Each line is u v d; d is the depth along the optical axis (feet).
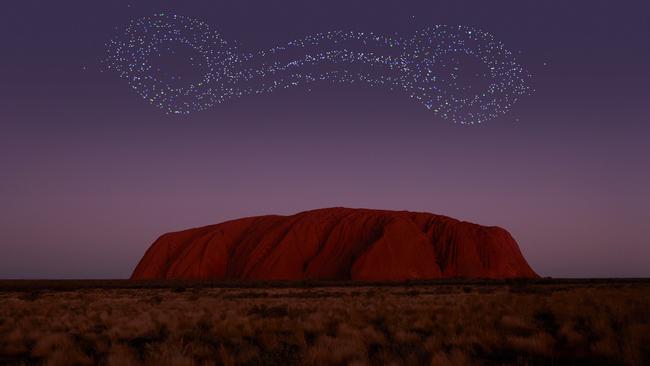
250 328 49.55
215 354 35.99
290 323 52.44
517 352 35.55
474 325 46.21
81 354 36.42
